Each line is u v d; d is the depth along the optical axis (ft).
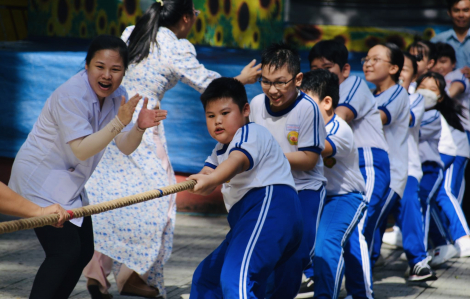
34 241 39.88
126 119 21.20
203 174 20.99
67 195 23.02
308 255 24.89
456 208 40.16
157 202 29.35
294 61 24.58
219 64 45.68
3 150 48.98
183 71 29.84
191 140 46.85
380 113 32.53
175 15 30.53
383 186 30.91
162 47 29.81
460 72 45.50
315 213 25.38
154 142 30.14
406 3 63.46
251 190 21.36
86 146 21.54
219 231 43.93
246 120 22.52
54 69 47.55
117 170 29.58
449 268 37.99
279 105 25.03
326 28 65.00
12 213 18.65
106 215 28.89
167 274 34.37
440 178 38.63
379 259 39.32
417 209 34.86
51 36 61.05
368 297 28.84
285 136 25.25
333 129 27.40
